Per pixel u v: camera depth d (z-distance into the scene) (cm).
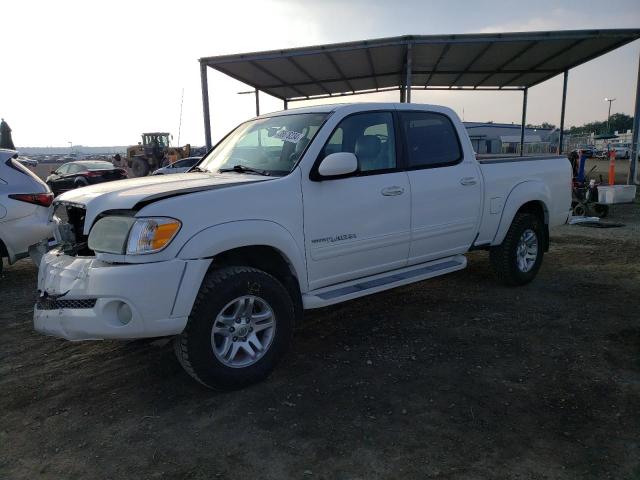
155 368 385
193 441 284
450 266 482
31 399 341
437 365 375
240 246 332
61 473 259
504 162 544
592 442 274
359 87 1744
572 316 474
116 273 296
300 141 401
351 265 411
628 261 695
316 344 423
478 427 291
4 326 489
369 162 424
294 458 266
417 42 1153
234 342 339
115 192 338
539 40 1141
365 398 328
